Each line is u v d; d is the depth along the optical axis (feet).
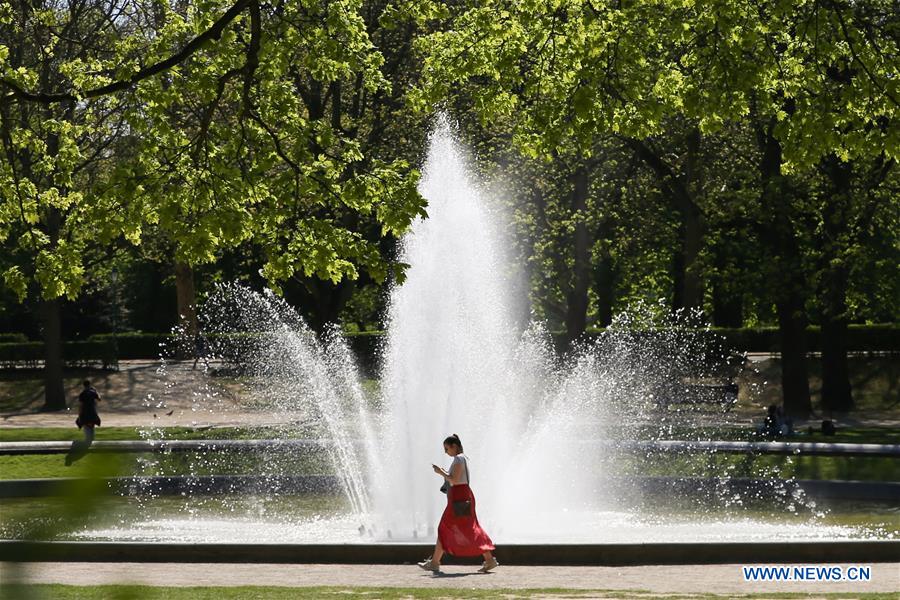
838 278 166.50
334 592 54.29
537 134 79.61
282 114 77.82
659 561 66.74
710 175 180.24
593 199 198.08
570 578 61.05
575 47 72.18
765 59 72.02
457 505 64.28
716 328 257.96
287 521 90.99
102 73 87.20
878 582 58.70
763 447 122.21
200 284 323.37
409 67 194.39
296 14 77.41
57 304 215.10
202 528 86.38
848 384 195.11
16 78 77.25
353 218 182.19
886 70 70.69
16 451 129.70
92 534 82.48
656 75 75.31
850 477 112.98
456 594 53.72
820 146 71.56
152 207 76.02
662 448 121.29
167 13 79.30
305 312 273.33
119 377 238.07
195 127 106.93
